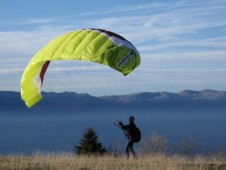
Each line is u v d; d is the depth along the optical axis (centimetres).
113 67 2042
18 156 2295
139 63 2191
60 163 2050
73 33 2214
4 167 1961
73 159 2141
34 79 2262
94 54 2036
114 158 2262
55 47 2145
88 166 1997
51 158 2161
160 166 1980
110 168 1961
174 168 1931
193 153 2477
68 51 2077
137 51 2197
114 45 2097
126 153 2288
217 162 2147
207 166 2044
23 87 2272
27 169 1948
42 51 2172
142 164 2050
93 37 2136
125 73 2120
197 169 1966
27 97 2306
